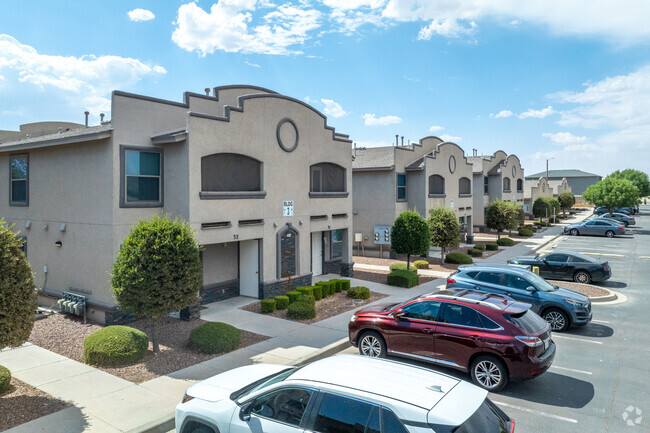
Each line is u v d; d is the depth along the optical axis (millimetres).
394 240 21328
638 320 14508
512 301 9836
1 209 17625
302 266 18516
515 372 8664
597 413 8148
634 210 74250
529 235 40375
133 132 13750
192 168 13984
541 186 61188
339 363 5918
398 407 4723
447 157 31312
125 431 7141
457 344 9289
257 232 16375
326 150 19812
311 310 14367
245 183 16078
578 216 65812
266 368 7316
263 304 14805
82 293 14258
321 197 19516
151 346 11375
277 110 17125
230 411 5715
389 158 28109
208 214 14531
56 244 15094
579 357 11086
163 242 10547
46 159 15469
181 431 6168
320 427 5062
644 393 9008
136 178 13906
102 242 13570
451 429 4418
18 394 8539
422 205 28422
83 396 8477
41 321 13859
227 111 15117
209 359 10523
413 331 9852
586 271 19828
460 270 14812
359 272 22828
